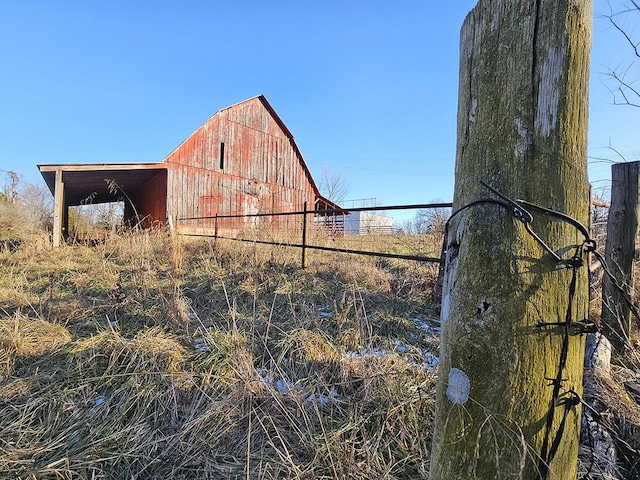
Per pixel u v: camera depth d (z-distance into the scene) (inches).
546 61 31.2
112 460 63.8
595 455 54.4
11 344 99.3
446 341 35.4
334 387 84.2
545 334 30.8
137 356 94.8
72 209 792.9
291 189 647.1
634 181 98.4
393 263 231.8
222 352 96.3
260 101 599.5
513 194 31.7
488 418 31.2
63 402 78.5
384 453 64.1
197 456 64.6
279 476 59.7
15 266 240.8
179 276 196.4
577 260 31.3
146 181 570.9
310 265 209.5
